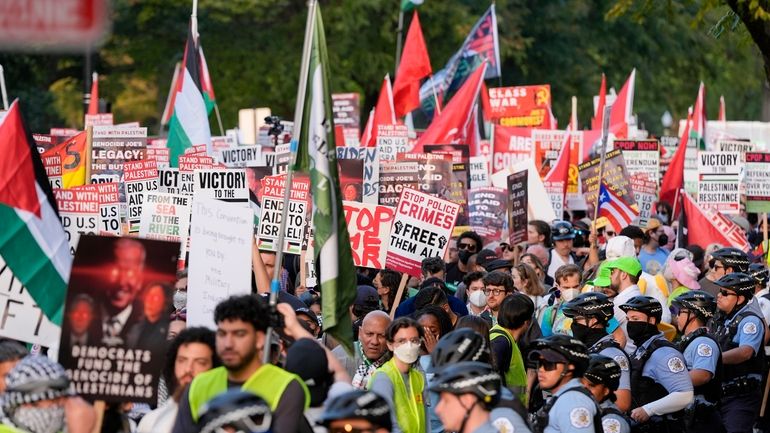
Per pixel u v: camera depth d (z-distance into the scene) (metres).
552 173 56.81
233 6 111.81
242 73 116.62
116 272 17.92
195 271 21.47
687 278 33.94
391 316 29.89
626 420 20.58
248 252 21.97
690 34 136.12
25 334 20.12
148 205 29.53
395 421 20.36
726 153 49.59
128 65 122.12
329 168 20.33
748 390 28.08
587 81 131.75
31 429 14.78
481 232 44.75
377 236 32.50
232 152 47.06
